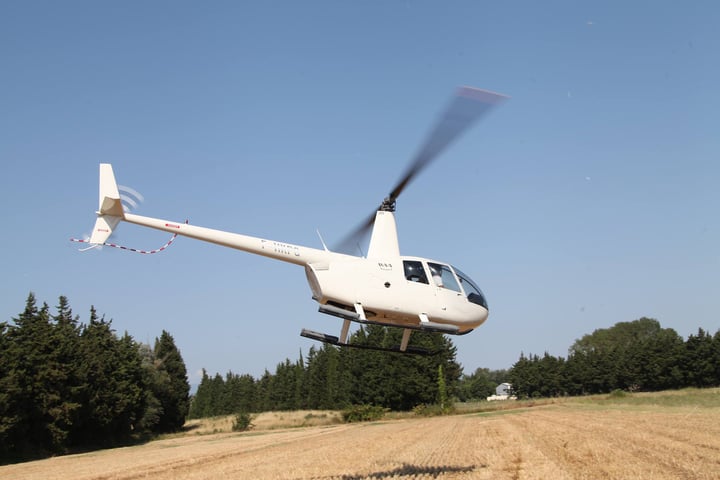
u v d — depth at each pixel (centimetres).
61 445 4519
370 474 1825
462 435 3381
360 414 7169
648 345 10094
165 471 2348
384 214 1597
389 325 1576
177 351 8475
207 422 9612
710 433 2573
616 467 1656
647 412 4494
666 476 1466
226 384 13888
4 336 4316
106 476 2273
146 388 6888
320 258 1521
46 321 4712
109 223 1521
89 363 5134
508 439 2872
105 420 5206
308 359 11888
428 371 8388
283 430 6231
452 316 1571
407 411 8381
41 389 4331
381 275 1535
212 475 2038
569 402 7319
